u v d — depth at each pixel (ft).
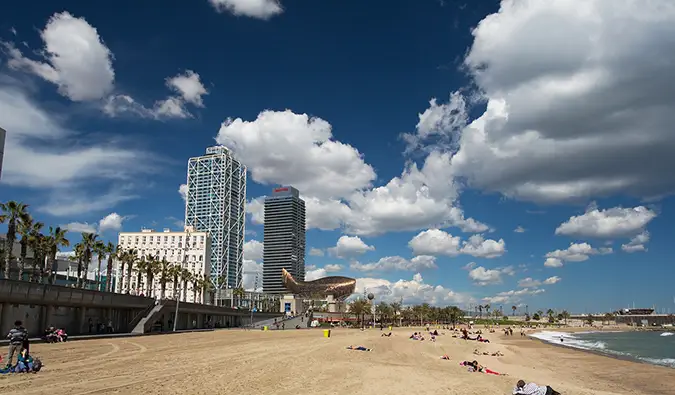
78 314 201.57
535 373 131.75
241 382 74.02
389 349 173.17
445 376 94.12
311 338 225.56
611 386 112.06
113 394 59.26
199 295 577.84
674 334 643.45
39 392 58.90
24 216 203.62
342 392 69.31
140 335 212.43
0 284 149.07
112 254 286.66
